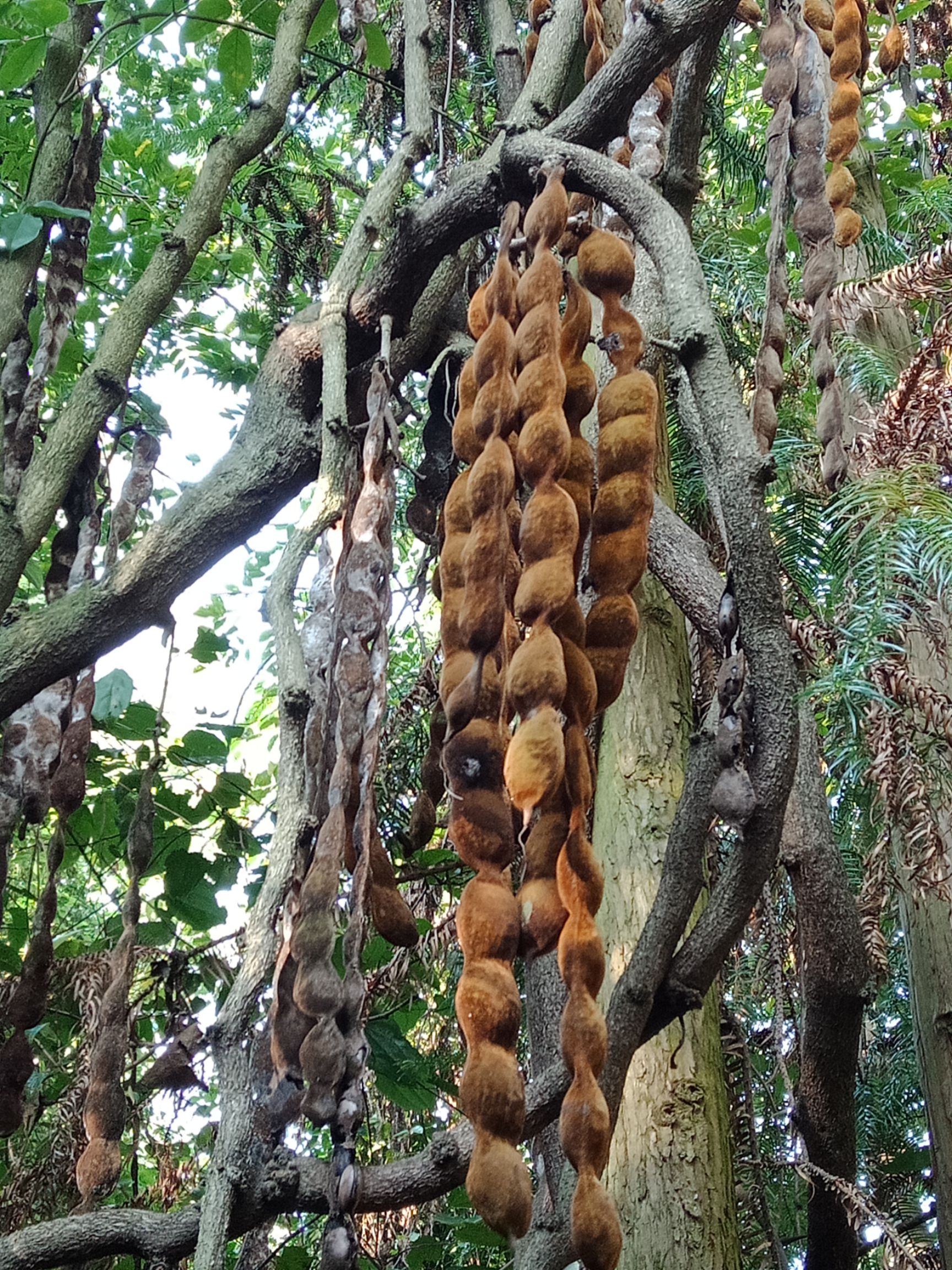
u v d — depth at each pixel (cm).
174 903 295
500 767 126
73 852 340
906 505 199
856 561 208
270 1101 150
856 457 233
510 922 117
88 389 230
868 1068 356
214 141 262
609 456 146
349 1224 137
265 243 465
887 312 318
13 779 213
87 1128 184
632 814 275
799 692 174
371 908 162
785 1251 312
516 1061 116
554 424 135
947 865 250
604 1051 113
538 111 226
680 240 167
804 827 240
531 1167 217
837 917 238
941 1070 270
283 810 161
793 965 310
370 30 293
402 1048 275
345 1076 142
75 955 284
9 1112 199
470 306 164
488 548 132
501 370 143
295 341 225
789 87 219
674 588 248
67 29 281
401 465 207
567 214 174
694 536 255
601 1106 111
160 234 394
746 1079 276
